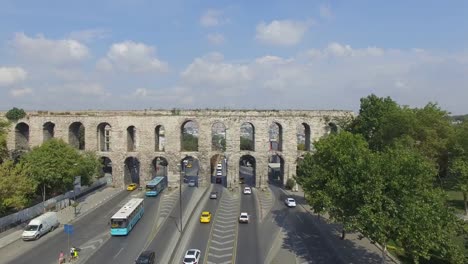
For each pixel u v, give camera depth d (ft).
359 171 149.07
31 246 187.62
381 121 277.44
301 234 212.02
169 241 196.85
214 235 208.33
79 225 226.38
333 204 158.10
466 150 244.83
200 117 349.00
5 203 200.85
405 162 144.25
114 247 186.91
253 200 301.02
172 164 350.84
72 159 273.95
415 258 133.59
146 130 351.46
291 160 350.02
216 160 526.16
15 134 352.69
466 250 151.33
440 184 261.65
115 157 352.49
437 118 257.14
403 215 132.98
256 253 180.65
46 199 268.82
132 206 230.48
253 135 357.61
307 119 351.87
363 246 191.31
